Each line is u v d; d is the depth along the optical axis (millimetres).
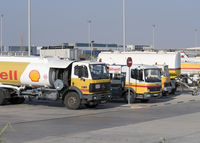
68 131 12383
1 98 20812
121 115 16797
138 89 22422
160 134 11594
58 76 19562
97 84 18891
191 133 11758
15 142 10578
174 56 29922
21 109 19125
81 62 18969
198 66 39062
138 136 11250
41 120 15133
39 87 20406
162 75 26719
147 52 31125
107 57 32844
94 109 19375
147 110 18922
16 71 20500
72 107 19016
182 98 26484
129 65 21625
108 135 11461
